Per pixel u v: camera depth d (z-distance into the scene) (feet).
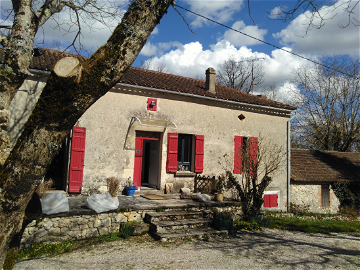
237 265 17.99
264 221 31.12
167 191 32.71
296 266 18.43
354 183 49.93
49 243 20.08
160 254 19.12
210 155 36.22
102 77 9.78
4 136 11.63
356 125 66.33
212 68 39.60
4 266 10.55
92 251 19.27
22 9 13.12
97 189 28.45
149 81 33.50
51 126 9.45
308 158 51.44
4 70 11.98
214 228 25.31
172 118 33.45
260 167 39.19
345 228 33.35
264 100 43.86
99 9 20.48
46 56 30.45
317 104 69.77
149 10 10.34
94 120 28.63
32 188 9.67
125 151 30.27
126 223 23.49
